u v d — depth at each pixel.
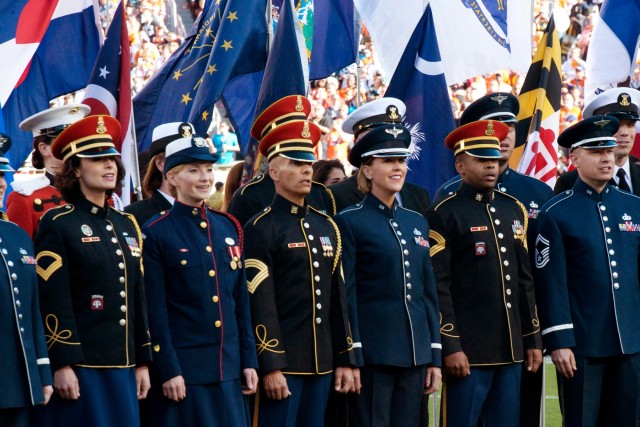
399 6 13.44
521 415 10.41
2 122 10.90
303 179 8.94
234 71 11.85
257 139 9.55
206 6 13.25
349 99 28.83
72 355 7.81
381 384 9.22
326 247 9.06
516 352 9.70
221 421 8.45
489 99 10.59
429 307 9.48
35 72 12.00
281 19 10.89
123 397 8.04
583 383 10.00
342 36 14.38
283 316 8.89
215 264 8.60
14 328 7.60
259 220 8.97
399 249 9.34
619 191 10.46
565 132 10.35
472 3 13.78
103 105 10.73
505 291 9.71
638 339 10.07
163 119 12.91
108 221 8.23
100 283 8.03
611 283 10.04
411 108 11.81
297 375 8.85
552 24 12.60
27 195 9.05
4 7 11.36
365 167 9.50
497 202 9.97
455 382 9.64
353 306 9.16
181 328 8.46
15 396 7.53
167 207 9.57
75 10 12.15
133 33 28.38
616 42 13.27
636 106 11.01
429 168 11.73
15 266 7.68
